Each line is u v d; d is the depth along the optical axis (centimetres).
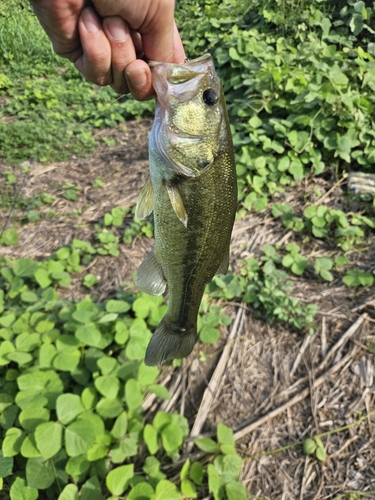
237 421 48
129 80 28
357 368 51
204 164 29
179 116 28
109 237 71
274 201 73
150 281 34
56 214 81
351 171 76
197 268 32
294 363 52
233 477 41
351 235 65
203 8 150
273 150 79
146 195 32
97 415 43
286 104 82
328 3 107
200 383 51
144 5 26
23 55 142
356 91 80
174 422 46
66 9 25
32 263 63
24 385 45
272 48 96
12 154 99
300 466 44
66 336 49
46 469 40
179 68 28
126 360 49
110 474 39
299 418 48
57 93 122
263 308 58
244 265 63
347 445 45
